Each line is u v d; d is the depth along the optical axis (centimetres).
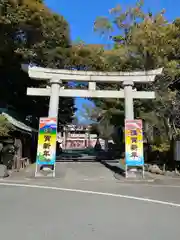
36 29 1855
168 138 2114
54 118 1512
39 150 1487
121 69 2153
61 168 1917
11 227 572
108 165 2133
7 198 896
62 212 712
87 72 1639
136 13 2177
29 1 1711
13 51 1870
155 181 1442
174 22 2103
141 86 2098
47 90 1606
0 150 1625
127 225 603
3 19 1550
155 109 2128
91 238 509
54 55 2228
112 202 873
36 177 1453
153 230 568
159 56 2012
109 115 2578
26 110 2555
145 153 2395
